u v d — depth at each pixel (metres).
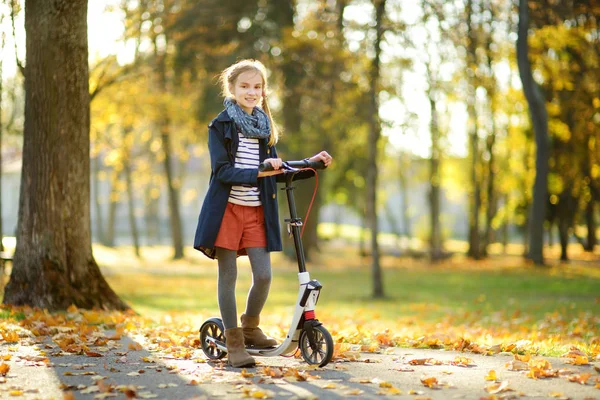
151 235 52.00
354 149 33.06
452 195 56.50
